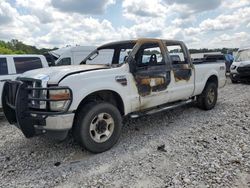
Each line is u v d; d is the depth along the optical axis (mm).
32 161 4328
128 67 5070
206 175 3576
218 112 7188
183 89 6301
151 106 5602
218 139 4988
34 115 4207
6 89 4895
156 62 5637
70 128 4258
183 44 6504
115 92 4824
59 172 3883
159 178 3564
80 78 4332
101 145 4527
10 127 6547
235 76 14000
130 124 6188
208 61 7824
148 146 4762
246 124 5934
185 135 5297
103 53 6109
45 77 4309
